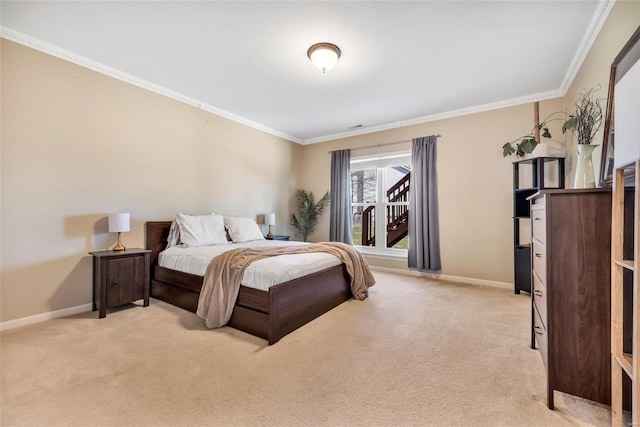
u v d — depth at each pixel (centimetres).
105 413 134
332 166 523
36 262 248
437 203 415
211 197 405
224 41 246
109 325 240
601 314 132
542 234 157
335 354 193
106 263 261
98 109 288
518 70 289
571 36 232
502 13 206
